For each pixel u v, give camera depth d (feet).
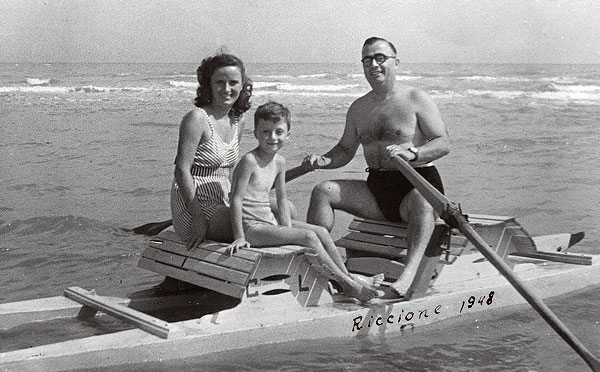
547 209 28.43
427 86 128.67
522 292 13.69
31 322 16.30
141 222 26.81
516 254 19.94
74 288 17.34
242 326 14.64
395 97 18.31
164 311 17.35
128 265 21.50
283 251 15.35
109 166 39.29
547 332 16.07
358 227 19.17
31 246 23.41
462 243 17.85
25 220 26.43
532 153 44.21
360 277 17.28
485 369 13.96
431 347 15.12
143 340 13.84
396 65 18.39
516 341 15.51
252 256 15.16
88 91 116.26
